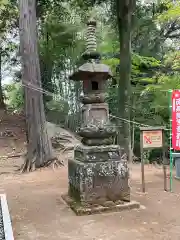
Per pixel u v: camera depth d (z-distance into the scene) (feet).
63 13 51.42
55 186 23.75
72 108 55.16
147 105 40.27
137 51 45.65
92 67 17.28
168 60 40.52
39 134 32.53
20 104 66.44
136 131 40.06
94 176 16.80
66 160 35.53
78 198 17.26
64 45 54.49
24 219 15.84
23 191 22.29
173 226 14.44
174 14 34.35
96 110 17.95
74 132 51.62
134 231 13.82
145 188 22.11
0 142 46.62
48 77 56.75
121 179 17.37
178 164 25.46
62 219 15.62
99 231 13.89
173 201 18.63
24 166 31.76
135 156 37.86
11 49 61.77
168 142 35.76
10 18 53.62
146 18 43.04
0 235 12.20
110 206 16.70
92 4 42.22
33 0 33.22
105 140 17.93
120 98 35.65
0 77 63.05
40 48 55.72
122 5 34.37
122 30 35.09
